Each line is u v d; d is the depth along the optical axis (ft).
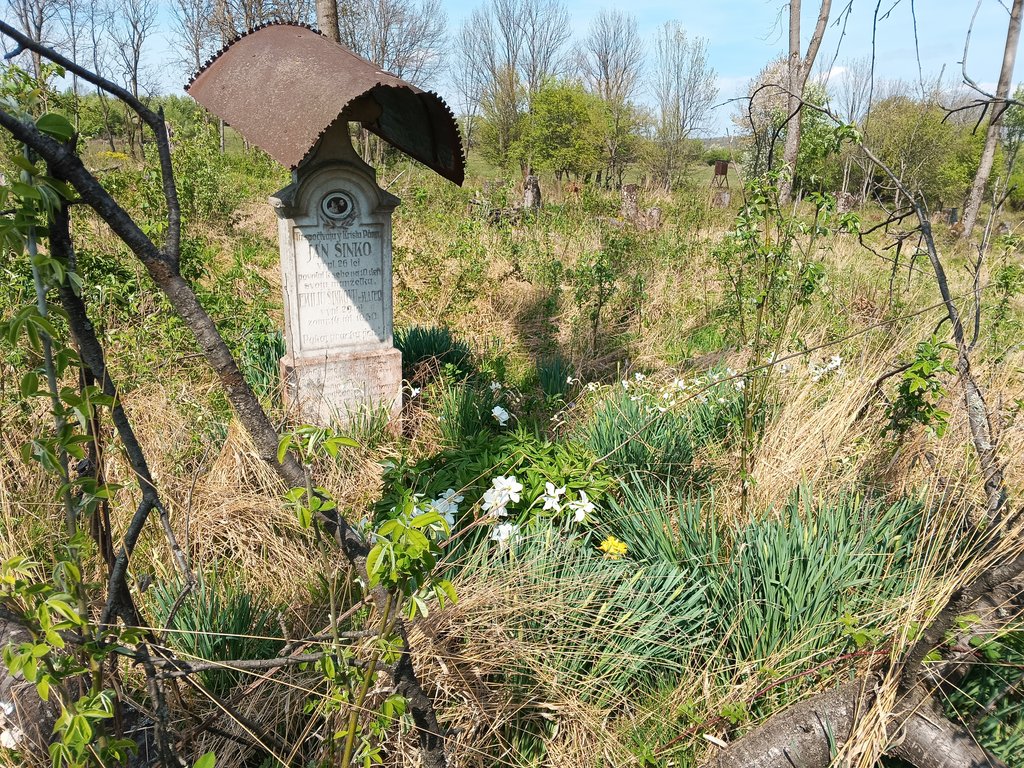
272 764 7.58
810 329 21.26
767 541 10.15
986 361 17.15
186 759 7.32
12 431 12.68
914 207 11.23
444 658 8.48
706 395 16.14
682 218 49.70
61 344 5.10
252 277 26.35
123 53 91.04
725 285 25.27
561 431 16.44
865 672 7.89
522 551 10.09
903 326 18.11
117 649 5.31
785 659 9.00
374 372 17.58
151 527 11.84
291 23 15.15
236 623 9.00
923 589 8.70
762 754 7.70
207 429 14.47
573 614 9.18
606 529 11.35
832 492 12.47
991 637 8.23
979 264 10.89
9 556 9.98
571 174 97.19
